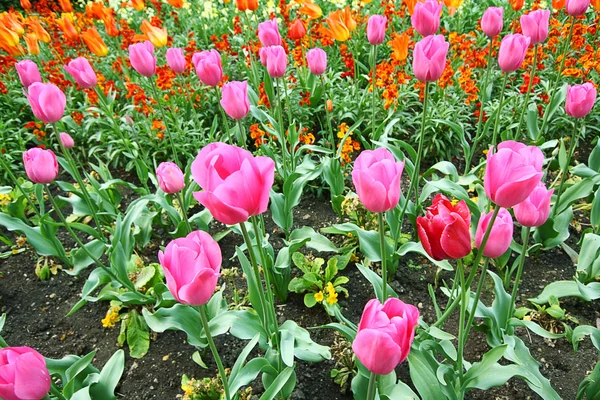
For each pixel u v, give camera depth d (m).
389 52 6.58
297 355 2.52
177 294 1.46
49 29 7.17
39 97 2.80
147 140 5.21
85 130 5.43
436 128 4.94
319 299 3.16
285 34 7.05
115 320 3.28
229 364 3.02
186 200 4.03
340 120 5.38
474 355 2.95
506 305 2.63
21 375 1.46
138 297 3.19
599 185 3.82
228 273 3.43
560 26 5.55
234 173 1.40
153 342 3.24
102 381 2.52
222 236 3.95
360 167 1.65
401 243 3.67
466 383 2.10
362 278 3.58
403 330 1.31
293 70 6.05
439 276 3.54
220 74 3.11
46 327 3.52
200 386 2.66
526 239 2.38
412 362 2.05
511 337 2.52
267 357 2.48
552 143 3.71
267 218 4.34
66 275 3.99
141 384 2.97
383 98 5.34
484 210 3.29
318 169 3.65
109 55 7.02
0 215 3.54
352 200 3.76
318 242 3.49
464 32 7.18
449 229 1.57
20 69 3.39
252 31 6.75
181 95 5.58
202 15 7.21
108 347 3.29
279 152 4.73
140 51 3.40
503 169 1.48
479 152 5.12
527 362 2.44
